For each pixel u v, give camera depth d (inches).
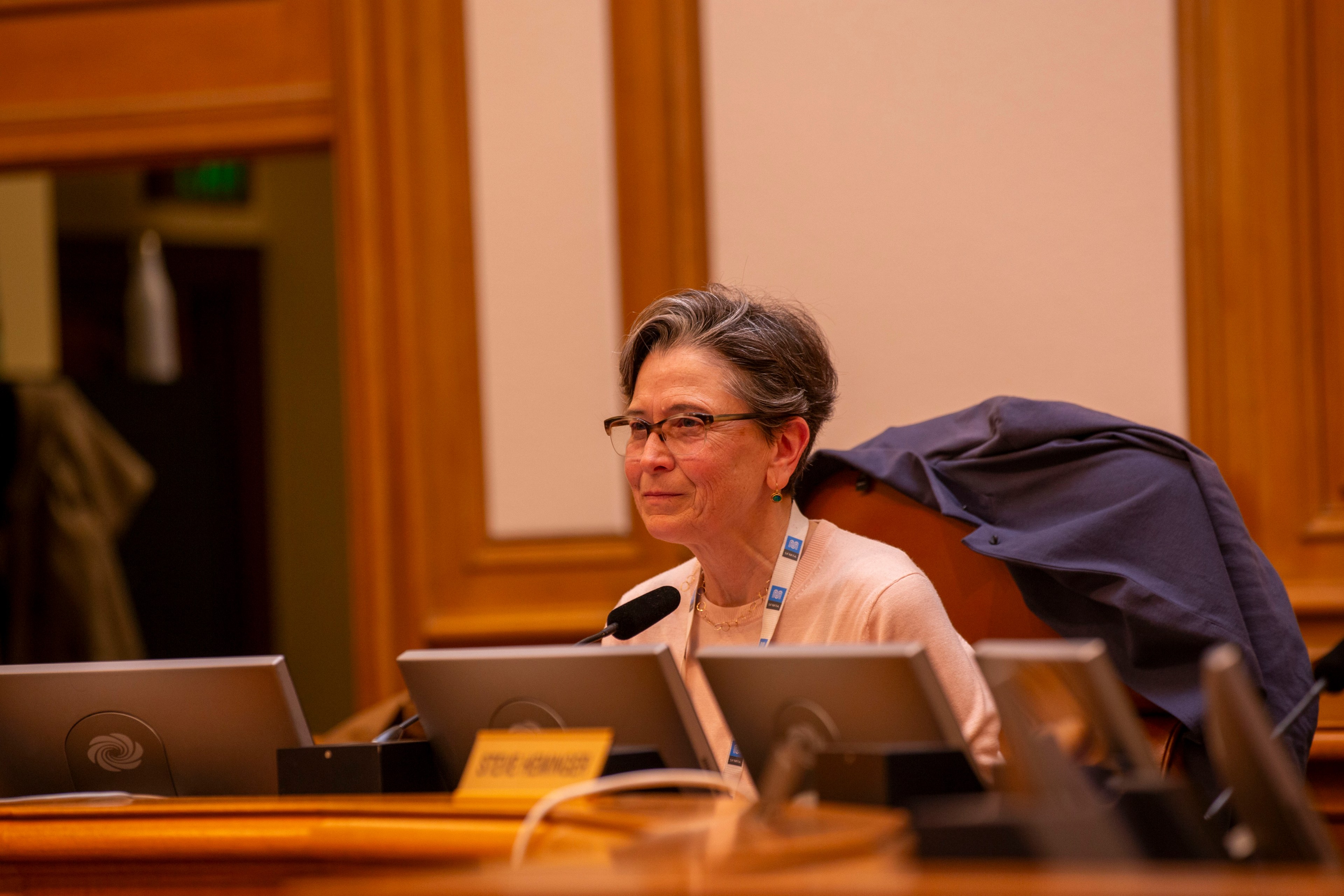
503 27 253.9
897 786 86.4
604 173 249.9
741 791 97.0
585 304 250.5
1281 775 74.3
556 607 249.6
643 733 103.7
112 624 397.7
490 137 254.1
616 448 151.3
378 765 111.0
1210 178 222.1
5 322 416.5
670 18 245.9
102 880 109.0
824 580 144.7
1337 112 218.1
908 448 174.7
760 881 68.1
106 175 471.5
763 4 241.8
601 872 72.9
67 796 116.6
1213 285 221.6
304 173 489.7
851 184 237.0
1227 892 59.6
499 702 108.7
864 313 235.3
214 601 452.1
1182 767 140.4
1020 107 230.1
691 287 243.3
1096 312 226.1
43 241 423.8
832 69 238.4
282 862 102.7
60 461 393.4
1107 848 70.8
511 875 72.8
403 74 256.4
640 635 153.0
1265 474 218.1
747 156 241.8
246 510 478.9
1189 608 142.4
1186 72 223.1
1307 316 217.8
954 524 162.6
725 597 150.0
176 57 275.9
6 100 280.8
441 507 254.4
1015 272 229.5
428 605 253.4
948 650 136.2
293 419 486.6
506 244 253.4
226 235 484.7
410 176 255.8
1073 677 81.0
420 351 255.3
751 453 142.6
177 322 478.6
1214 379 221.1
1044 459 161.0
